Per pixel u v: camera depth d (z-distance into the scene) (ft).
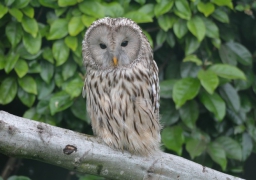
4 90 38.52
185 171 29.58
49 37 37.06
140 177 29.12
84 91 34.09
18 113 43.16
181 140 38.91
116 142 30.91
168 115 40.09
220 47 41.45
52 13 39.63
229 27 42.24
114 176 28.58
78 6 37.63
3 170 45.16
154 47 42.16
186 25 38.81
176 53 42.42
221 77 39.40
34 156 26.20
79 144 27.12
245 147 41.88
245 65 42.04
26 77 38.50
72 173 44.45
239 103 40.04
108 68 31.50
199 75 37.22
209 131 42.45
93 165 27.73
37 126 26.11
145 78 31.73
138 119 31.17
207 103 38.22
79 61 38.27
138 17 37.45
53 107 37.24
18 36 37.70
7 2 36.73
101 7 37.22
